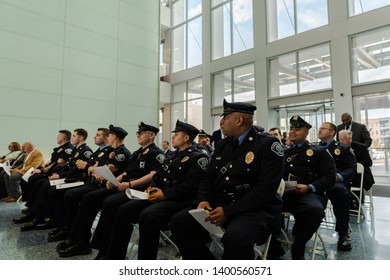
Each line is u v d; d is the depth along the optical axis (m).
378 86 6.11
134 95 9.00
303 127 2.54
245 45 8.95
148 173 2.67
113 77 8.46
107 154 3.17
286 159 2.62
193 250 1.82
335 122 6.70
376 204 4.63
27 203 3.79
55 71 7.18
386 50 6.14
